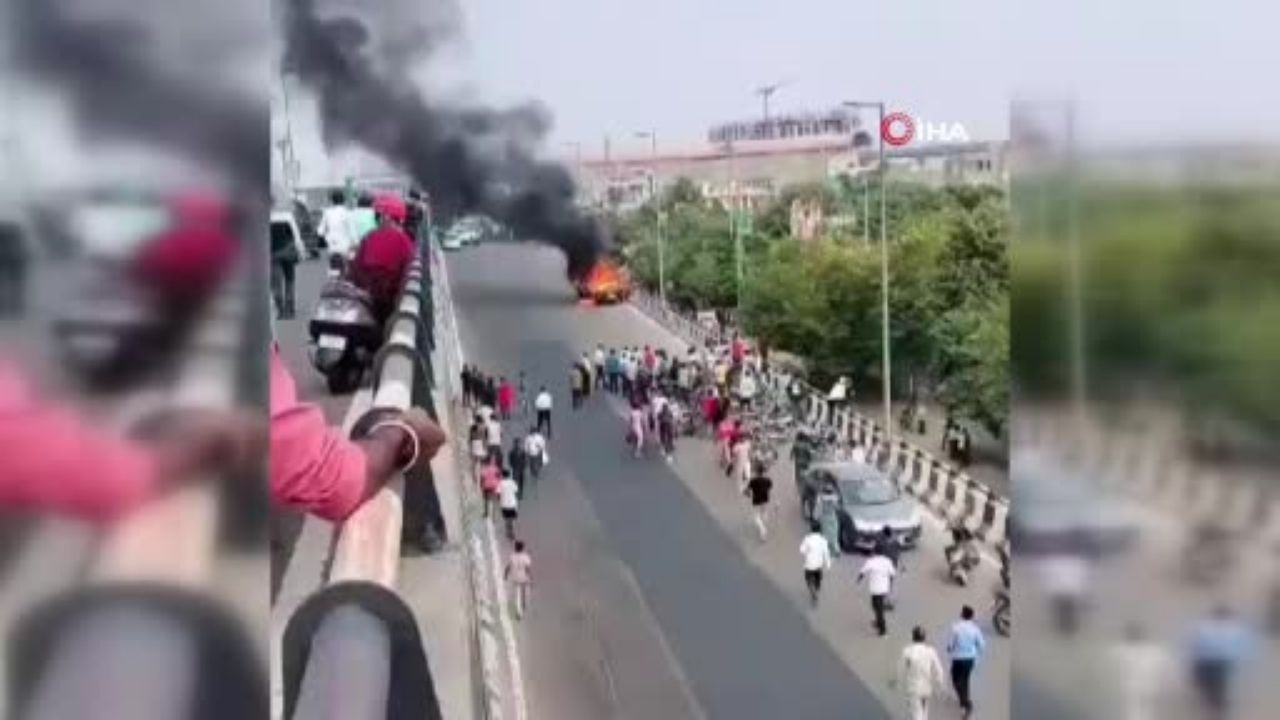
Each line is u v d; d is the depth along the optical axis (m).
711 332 56.81
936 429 35.75
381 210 13.40
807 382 44.12
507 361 50.38
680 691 21.09
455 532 6.27
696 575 26.92
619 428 40.91
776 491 33.09
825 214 60.91
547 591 25.66
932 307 37.56
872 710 20.53
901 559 27.56
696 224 67.94
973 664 19.59
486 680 5.38
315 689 1.89
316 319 10.63
